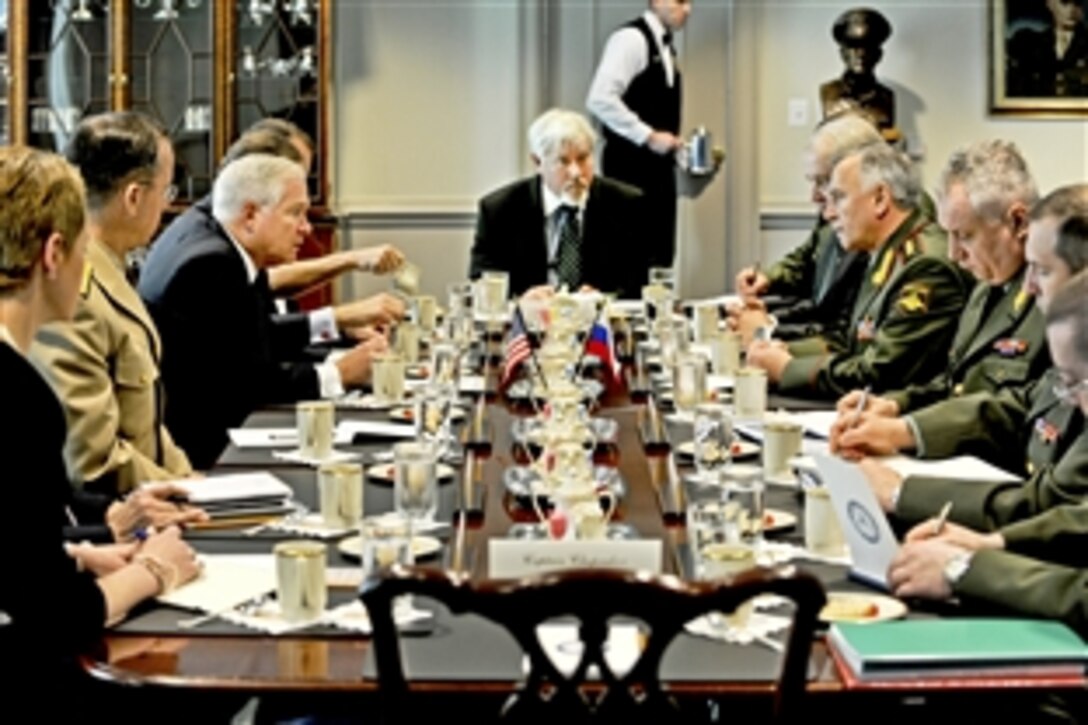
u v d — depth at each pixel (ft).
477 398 13.08
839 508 8.12
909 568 7.71
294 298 19.16
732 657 6.89
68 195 8.22
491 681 6.63
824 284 17.29
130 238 11.84
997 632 6.98
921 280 13.52
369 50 26.05
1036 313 11.66
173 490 9.50
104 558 8.26
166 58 24.25
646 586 5.84
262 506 9.42
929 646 6.79
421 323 16.97
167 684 6.70
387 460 10.87
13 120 24.23
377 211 26.21
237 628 7.34
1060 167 25.98
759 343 14.10
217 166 24.32
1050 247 9.08
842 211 14.15
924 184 26.00
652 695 5.95
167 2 24.17
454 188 26.32
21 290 8.17
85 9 24.13
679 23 24.17
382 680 6.08
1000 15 25.66
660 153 24.09
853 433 10.80
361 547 8.49
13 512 7.30
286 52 24.40
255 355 13.83
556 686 5.96
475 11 26.02
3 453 7.30
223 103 24.25
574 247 19.80
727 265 26.03
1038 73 25.79
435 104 26.16
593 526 7.89
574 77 25.99
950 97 25.88
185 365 13.65
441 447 10.77
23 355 8.01
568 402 10.93
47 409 7.52
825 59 25.81
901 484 9.22
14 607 7.27
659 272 18.31
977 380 11.91
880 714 7.93
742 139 25.67
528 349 13.16
